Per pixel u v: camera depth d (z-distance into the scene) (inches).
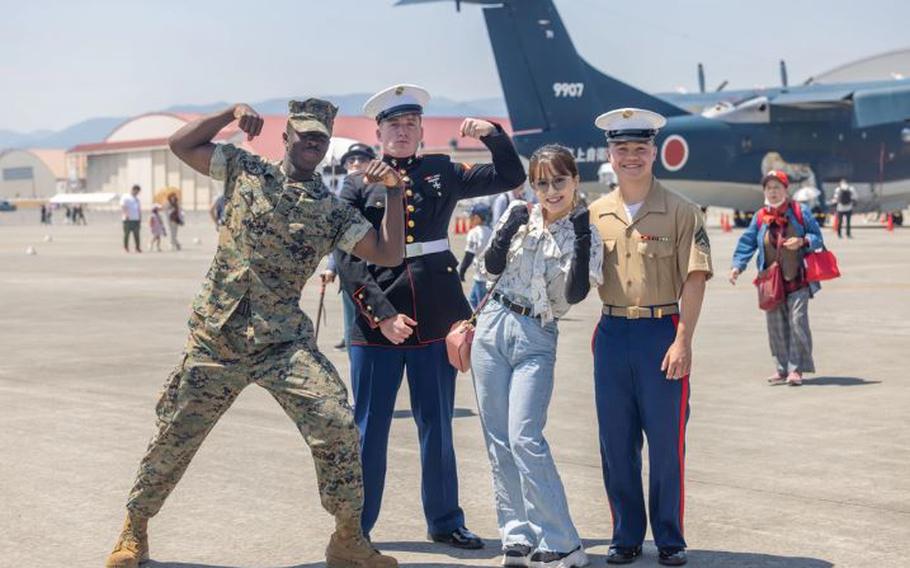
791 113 1566.2
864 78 2854.3
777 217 393.1
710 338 523.2
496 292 205.6
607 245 206.8
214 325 188.2
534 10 1552.7
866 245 1249.4
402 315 205.8
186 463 196.2
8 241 1696.6
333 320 599.2
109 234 2062.0
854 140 1601.9
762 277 397.7
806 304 394.9
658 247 203.8
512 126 1593.3
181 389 191.5
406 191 215.6
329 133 189.3
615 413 207.0
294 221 187.0
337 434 187.6
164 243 1588.3
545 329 202.8
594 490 254.8
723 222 1801.2
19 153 7224.4
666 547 203.0
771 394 378.9
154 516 218.7
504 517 205.8
